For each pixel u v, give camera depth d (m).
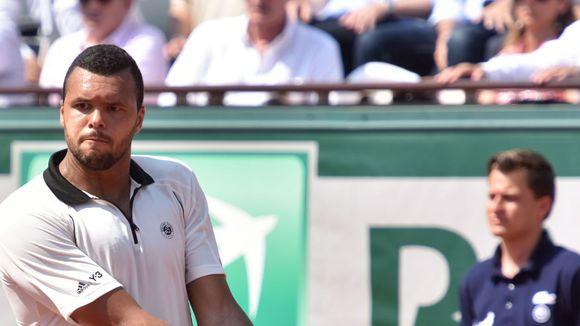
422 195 17.30
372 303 17.23
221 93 18.36
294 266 17.45
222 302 10.12
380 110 17.58
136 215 9.76
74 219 9.59
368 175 17.45
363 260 17.31
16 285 9.92
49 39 23.22
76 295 9.48
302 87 17.77
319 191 17.53
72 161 9.73
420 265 17.20
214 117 17.95
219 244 17.67
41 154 18.33
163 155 17.98
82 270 9.49
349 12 21.78
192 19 22.31
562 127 17.09
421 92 18.44
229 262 17.59
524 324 13.23
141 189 9.90
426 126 17.41
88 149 9.30
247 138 17.83
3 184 18.36
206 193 17.80
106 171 9.64
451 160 17.30
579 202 16.89
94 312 9.45
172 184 10.16
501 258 13.80
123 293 9.45
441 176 17.30
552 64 18.48
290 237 17.50
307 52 19.72
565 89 17.12
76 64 9.41
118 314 9.41
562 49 18.48
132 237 9.66
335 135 17.61
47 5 23.27
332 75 19.78
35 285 9.69
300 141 17.69
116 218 9.66
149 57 20.17
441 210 17.25
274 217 17.59
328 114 17.67
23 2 23.34
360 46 21.28
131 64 9.53
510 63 18.70
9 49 20.69
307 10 21.67
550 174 13.83
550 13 18.70
